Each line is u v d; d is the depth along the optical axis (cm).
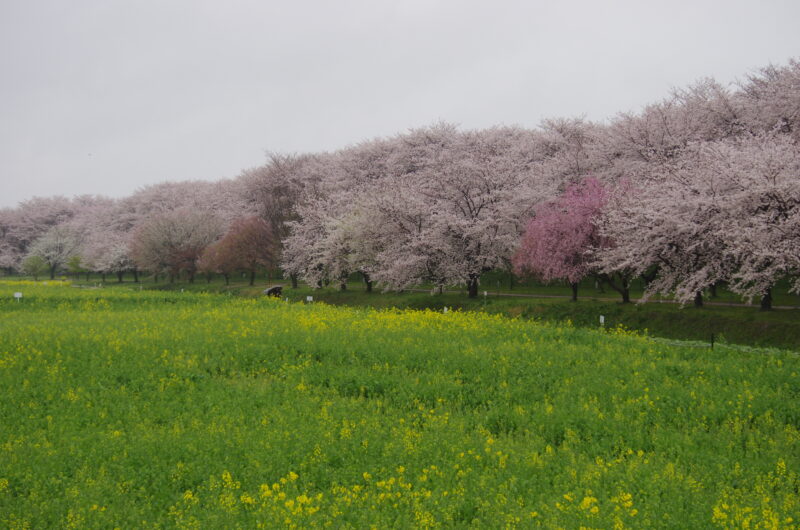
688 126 4056
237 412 1334
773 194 2366
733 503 830
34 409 1352
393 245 4484
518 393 1506
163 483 966
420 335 2225
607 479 944
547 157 5572
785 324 2370
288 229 6234
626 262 2875
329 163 7438
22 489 930
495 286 4925
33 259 9150
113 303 3622
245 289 6022
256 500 866
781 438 1152
